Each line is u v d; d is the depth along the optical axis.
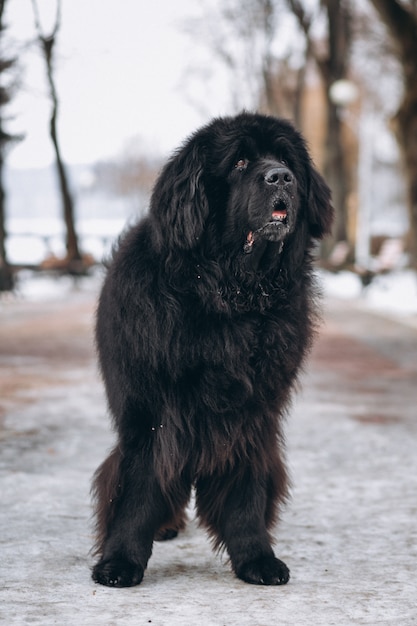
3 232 25.17
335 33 29.70
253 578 4.43
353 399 10.12
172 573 4.65
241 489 4.60
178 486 4.56
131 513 4.47
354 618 3.94
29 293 26.80
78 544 5.03
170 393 4.37
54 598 4.16
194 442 4.43
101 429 8.34
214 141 4.63
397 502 6.00
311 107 52.91
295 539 5.22
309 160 4.88
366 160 38.00
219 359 4.34
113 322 4.53
